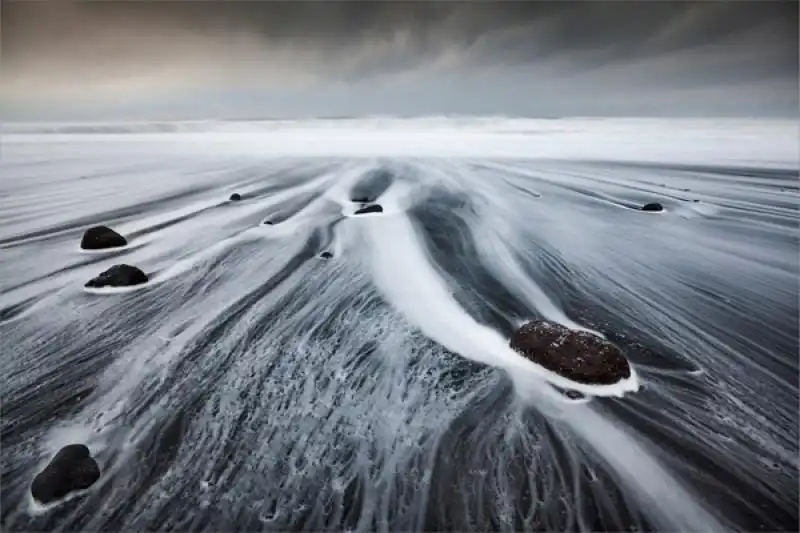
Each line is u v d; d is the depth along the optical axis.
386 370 3.82
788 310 4.94
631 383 3.62
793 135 23.19
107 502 2.62
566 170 14.11
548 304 5.05
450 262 6.24
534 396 3.47
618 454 2.94
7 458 2.93
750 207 9.37
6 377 3.70
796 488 2.72
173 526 2.49
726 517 2.55
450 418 3.26
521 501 2.63
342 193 10.59
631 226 8.09
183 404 3.42
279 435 3.12
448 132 28.64
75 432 3.14
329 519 2.53
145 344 4.19
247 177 12.89
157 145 21.77
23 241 7.02
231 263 6.13
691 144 20.81
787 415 3.33
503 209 9.20
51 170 13.98
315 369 3.84
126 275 5.37
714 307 5.02
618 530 2.47
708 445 3.03
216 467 2.86
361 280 5.60
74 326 4.49
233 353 4.06
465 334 4.39
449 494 2.67
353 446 3.02
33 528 2.48
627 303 5.10
